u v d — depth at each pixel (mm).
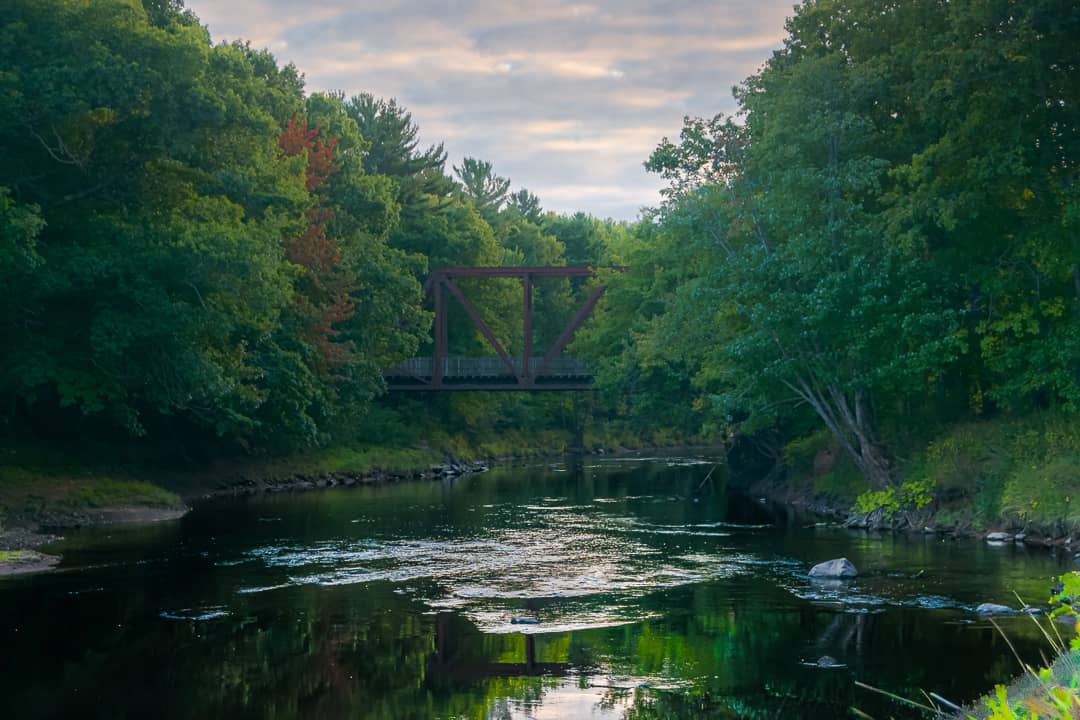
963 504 26094
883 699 11414
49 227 29609
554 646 14148
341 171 55625
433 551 22641
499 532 26031
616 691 11992
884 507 27297
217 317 30031
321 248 45438
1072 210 24469
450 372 60469
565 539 24781
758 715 10945
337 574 19719
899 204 26734
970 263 27531
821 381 30047
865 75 27875
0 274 26359
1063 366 25891
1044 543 22766
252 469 42062
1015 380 26891
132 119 29156
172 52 28547
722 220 29641
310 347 42781
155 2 37562
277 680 12555
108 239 29125
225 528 26922
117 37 28016
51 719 10977
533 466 58875
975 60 24938
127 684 12344
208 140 31766
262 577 19344
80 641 14367
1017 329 26609
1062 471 23875
